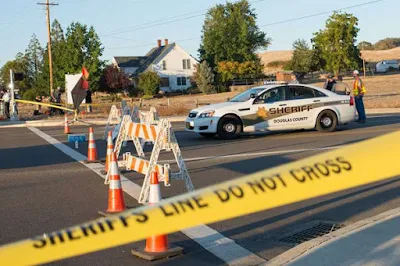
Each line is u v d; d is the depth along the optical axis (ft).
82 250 9.67
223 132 55.16
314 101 56.59
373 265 17.95
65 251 9.71
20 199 30.32
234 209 9.74
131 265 19.17
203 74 242.58
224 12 292.40
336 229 22.82
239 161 40.93
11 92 104.27
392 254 18.85
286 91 56.59
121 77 228.63
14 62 271.49
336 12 226.58
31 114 122.31
